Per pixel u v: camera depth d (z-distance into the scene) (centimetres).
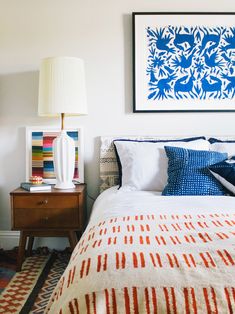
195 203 184
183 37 279
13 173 289
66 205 239
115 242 116
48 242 288
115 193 234
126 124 285
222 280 93
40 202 238
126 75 283
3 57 283
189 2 279
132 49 279
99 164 286
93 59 282
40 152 285
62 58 238
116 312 90
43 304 191
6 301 194
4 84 285
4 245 291
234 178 211
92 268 102
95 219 174
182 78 281
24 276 231
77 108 242
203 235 120
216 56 280
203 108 282
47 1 280
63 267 248
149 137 280
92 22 280
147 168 243
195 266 98
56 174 254
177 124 285
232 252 104
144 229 130
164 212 160
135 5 279
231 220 141
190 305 89
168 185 223
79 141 283
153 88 281
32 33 281
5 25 282
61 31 281
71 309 93
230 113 285
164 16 277
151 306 90
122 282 94
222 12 277
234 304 89
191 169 222
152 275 95
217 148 256
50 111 238
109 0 279
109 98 284
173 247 110
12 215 239
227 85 282
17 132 287
